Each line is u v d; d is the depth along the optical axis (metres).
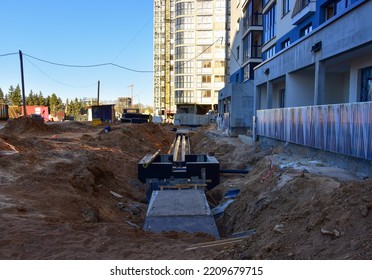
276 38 25.56
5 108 48.91
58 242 5.75
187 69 78.12
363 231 4.38
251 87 29.56
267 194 9.11
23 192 9.20
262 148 18.84
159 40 98.25
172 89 94.88
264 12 29.62
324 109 10.86
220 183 15.83
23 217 7.04
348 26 11.03
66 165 12.73
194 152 25.89
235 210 10.27
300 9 19.41
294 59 16.03
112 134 26.30
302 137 12.91
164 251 5.58
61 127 35.62
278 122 16.08
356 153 8.78
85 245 5.70
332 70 16.09
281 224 5.53
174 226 8.39
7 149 15.64
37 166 12.29
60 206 8.78
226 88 33.69
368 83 12.61
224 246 5.84
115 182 14.50
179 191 11.72
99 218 9.30
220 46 76.69
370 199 4.85
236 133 29.69
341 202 5.11
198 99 78.06
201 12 76.75
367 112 8.21
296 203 7.54
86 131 35.41
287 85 17.14
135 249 5.66
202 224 8.49
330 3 16.84
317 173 9.26
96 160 14.66
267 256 4.70
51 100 117.19
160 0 96.88
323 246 4.47
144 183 16.67
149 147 27.77
